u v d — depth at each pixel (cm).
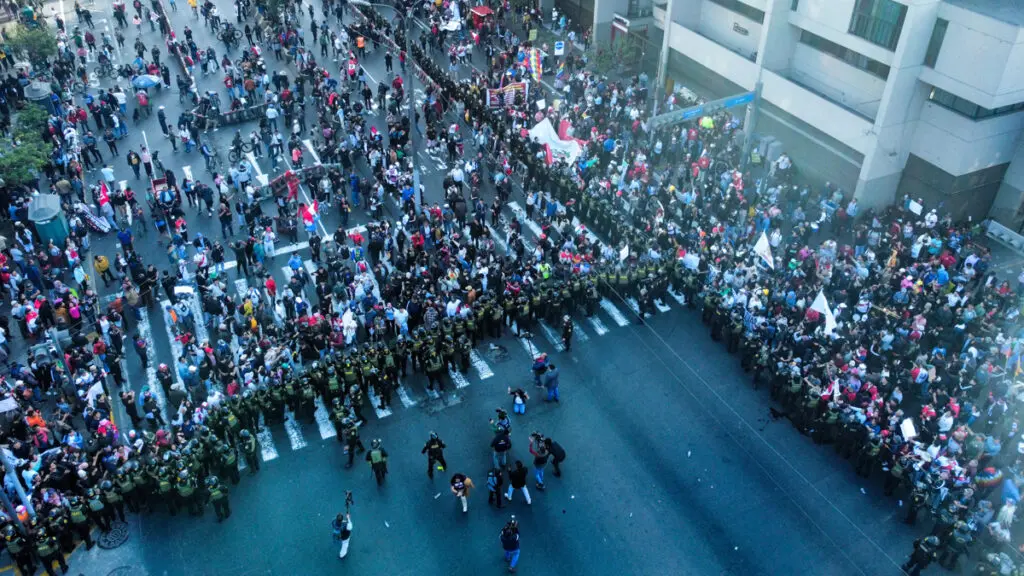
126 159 4459
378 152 4166
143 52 5362
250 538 2430
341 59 5572
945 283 3341
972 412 2727
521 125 4469
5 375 3050
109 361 2967
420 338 2975
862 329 3070
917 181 3922
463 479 2450
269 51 5728
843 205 3978
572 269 3347
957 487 2439
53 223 3612
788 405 2888
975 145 3612
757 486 2612
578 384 3016
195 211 4022
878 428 2597
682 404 2933
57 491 2458
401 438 2777
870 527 2480
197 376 2848
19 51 5200
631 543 2416
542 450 2505
